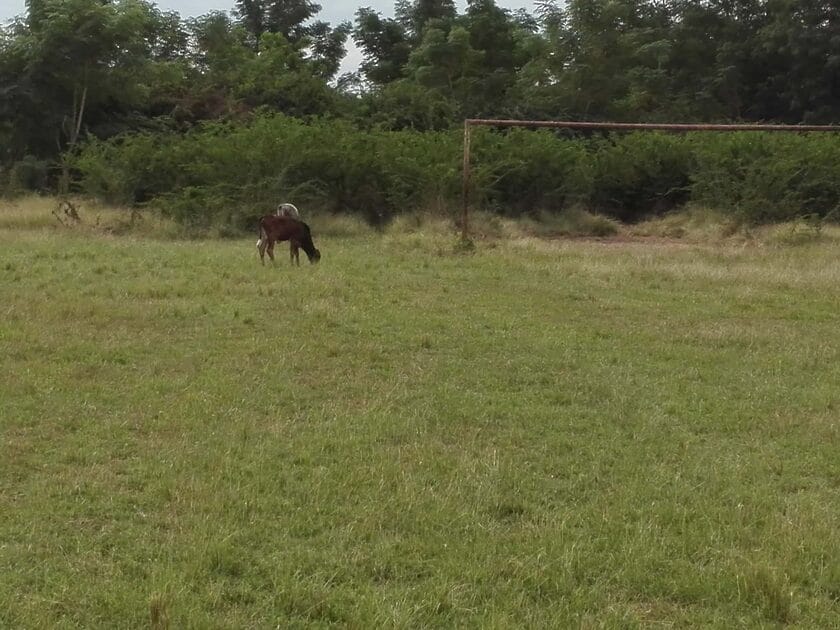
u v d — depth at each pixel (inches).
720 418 271.6
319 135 866.8
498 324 401.7
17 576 157.8
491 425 259.9
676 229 909.2
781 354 358.6
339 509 191.8
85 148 951.6
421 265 578.6
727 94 1572.3
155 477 207.2
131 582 157.3
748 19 1633.9
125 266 526.9
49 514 184.7
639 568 167.5
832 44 1451.8
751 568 164.4
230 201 785.6
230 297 436.8
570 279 540.4
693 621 152.3
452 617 149.7
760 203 860.6
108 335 346.6
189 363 311.9
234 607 151.5
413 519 187.6
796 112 1547.7
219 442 232.5
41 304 389.7
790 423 266.2
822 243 754.2
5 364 297.6
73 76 1064.2
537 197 964.6
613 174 1030.4
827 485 219.3
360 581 161.3
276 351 333.7
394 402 276.7
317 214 828.0
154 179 866.8
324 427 248.4
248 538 177.3
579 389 300.2
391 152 869.2
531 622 147.9
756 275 557.6
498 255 631.2
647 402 286.7
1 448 221.0
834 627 151.3
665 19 1700.3
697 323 419.5
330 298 444.5
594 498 205.0
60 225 758.5
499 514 194.5
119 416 251.0
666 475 219.9
